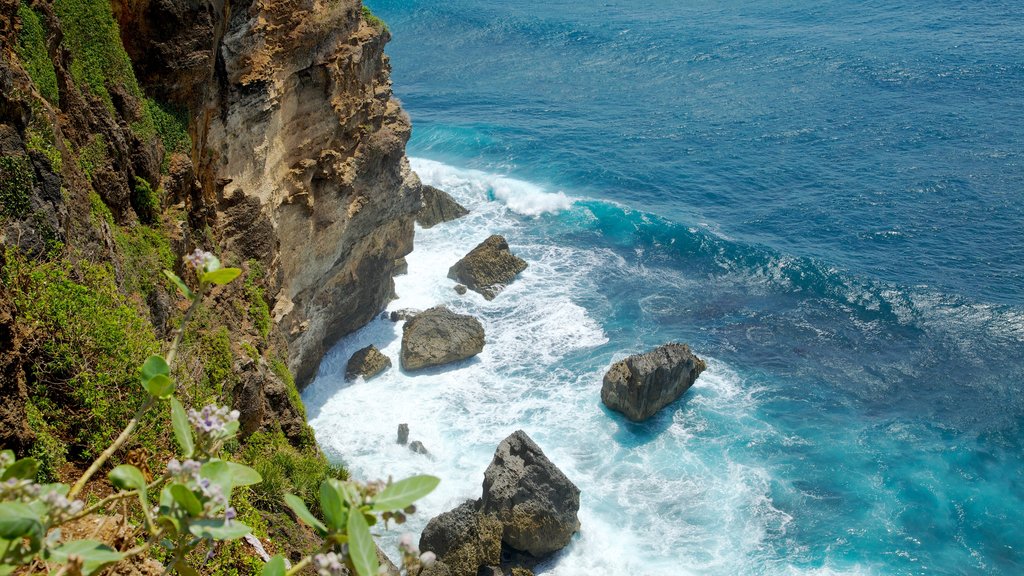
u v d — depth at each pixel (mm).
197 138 31484
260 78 34031
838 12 129000
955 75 99250
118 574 10102
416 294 54406
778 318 54219
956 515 38719
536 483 35281
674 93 100062
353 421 43125
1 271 16781
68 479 16500
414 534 36000
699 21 127500
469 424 43281
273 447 28719
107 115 25625
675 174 77312
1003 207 68750
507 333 51406
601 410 44344
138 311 22328
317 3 37750
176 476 6500
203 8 29625
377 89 45250
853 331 52906
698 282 58375
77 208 21469
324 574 6090
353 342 48938
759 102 95312
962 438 43656
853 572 35469
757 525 37750
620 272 59344
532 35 123125
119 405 18172
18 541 5906
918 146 81312
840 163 78562
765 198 72438
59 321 18047
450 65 114125
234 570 16953
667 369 43406
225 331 28109
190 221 30594
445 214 65250
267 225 35312
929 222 66812
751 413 45031
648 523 37594
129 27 28172
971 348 51000
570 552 35750
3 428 15062
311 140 39500
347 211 43062
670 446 42281
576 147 83375
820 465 41469
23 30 21797
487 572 34000
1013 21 118312
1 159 18047
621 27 124688
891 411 45812
